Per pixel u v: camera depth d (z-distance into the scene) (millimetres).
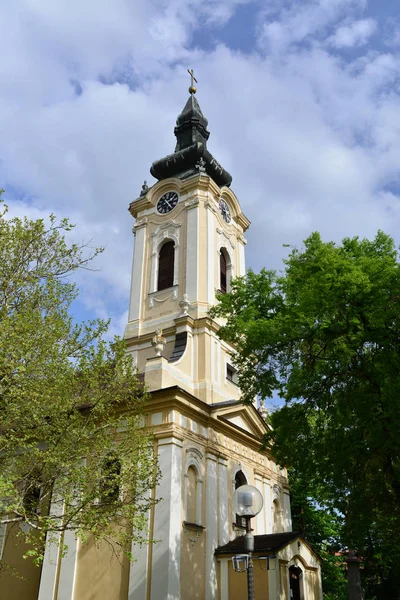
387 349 20094
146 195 38281
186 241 35000
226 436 29672
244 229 40281
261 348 22297
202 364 30375
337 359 20531
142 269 36125
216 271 35031
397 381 19141
